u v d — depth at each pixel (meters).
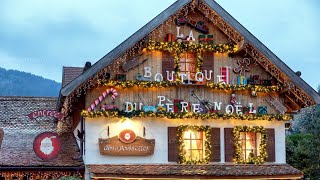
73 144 22.69
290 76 21.75
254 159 21.77
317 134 26.17
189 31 21.50
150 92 21.03
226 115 21.48
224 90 21.77
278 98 22.36
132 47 20.47
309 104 21.98
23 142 22.22
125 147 20.48
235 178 20.23
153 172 19.78
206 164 21.25
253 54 21.73
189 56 21.73
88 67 20.14
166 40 21.20
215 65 21.75
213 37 21.75
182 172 19.95
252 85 21.89
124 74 20.66
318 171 25.89
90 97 20.38
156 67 21.08
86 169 20.17
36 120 24.70
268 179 20.98
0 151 20.98
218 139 21.55
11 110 25.36
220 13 21.33
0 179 19.81
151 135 20.86
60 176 20.38
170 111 21.05
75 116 23.38
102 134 20.45
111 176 19.47
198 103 21.42
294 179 21.44
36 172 20.12
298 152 26.16
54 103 26.42
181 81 21.25
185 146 21.44
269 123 22.22
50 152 20.33
